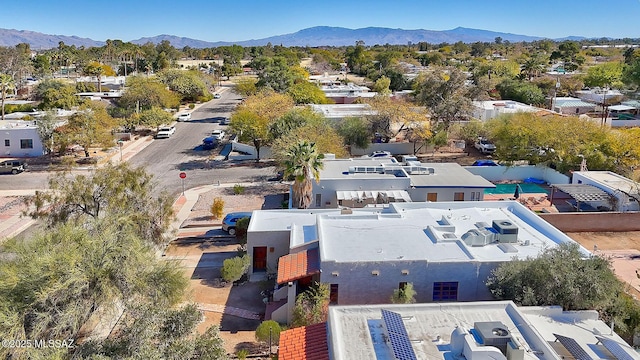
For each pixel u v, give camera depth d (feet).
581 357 50.98
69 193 89.35
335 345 51.24
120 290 59.26
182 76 342.03
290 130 167.43
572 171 151.94
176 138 223.10
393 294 72.18
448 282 72.84
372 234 84.12
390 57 517.96
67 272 55.21
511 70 394.11
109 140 186.39
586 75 359.87
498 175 160.04
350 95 305.32
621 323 62.39
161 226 93.30
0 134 185.26
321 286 70.74
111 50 569.23
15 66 387.75
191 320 54.90
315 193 118.73
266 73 309.01
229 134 219.00
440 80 211.41
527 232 86.99
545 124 160.04
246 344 70.49
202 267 96.17
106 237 62.08
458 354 49.26
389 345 51.67
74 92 296.30
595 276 64.69
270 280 89.51
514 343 48.06
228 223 113.29
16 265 59.31
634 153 146.10
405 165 135.23
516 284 65.82
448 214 95.20
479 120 206.39
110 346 49.93
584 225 117.91
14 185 151.74
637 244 110.73
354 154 191.01
